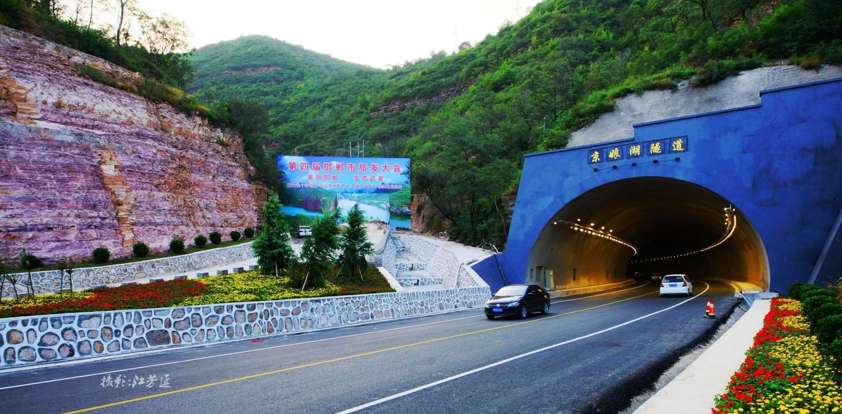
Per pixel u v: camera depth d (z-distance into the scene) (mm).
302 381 7277
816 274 18422
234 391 6703
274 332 14000
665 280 26609
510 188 38312
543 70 55906
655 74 37781
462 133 42281
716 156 22141
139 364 9227
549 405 5934
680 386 6527
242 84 119750
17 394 6777
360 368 8234
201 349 11289
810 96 20641
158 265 23922
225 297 15016
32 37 24484
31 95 23000
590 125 36094
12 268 18906
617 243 42031
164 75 38531
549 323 14867
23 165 21344
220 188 34469
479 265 26172
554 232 29250
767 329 10742
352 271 22562
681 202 29531
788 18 34875
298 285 18703
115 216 24750
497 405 5914
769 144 21125
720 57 36562
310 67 134500
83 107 25094
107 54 31531
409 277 30109
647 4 62594
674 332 12273
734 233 31906
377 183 43062
